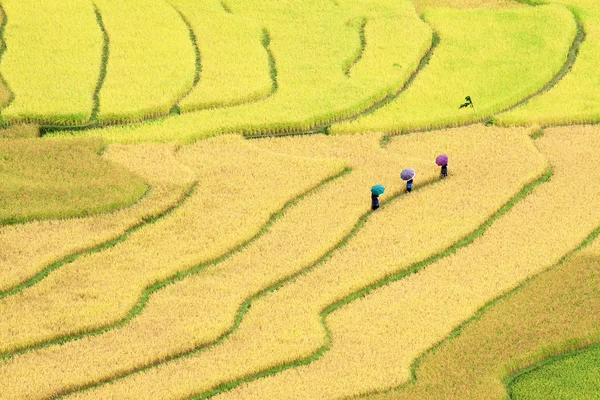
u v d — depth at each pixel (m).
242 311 45.75
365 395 40.62
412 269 48.53
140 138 58.81
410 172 52.97
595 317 44.88
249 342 43.59
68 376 41.41
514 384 42.00
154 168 55.66
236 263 48.50
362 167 56.38
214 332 43.88
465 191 54.00
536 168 55.84
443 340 43.84
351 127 60.41
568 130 60.84
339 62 67.56
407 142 59.50
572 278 47.38
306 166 56.25
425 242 49.91
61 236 50.22
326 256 49.31
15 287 47.00
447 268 48.31
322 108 61.94
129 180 54.22
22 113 60.22
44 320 44.59
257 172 55.69
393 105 63.12
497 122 61.44
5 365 42.22
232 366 42.12
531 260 48.59
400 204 53.00
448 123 61.44
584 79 66.56
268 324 44.59
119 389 40.81
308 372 41.91
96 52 67.94
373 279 47.38
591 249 49.41
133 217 51.53
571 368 42.78
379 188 51.56
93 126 60.59
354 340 43.66
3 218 50.94
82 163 55.69
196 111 62.28
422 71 67.44
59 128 60.41
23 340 43.34
